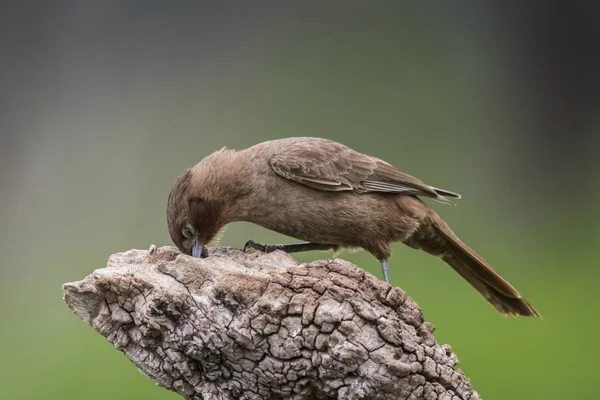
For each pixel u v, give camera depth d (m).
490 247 17.09
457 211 17.67
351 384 6.21
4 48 18.38
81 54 18.62
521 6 19.75
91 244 16.56
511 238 17.38
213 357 6.34
